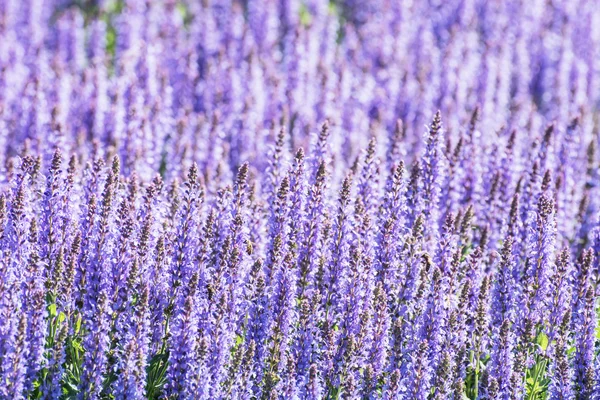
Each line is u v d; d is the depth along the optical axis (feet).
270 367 54.85
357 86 109.09
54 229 57.36
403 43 131.64
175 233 56.59
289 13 138.82
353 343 53.93
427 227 64.90
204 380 51.90
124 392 51.44
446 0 146.41
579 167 86.43
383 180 73.82
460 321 56.44
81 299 55.26
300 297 57.98
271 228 58.85
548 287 58.49
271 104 102.32
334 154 78.07
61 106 95.30
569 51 128.16
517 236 63.72
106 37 138.82
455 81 112.78
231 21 126.52
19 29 132.36
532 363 58.29
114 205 57.16
